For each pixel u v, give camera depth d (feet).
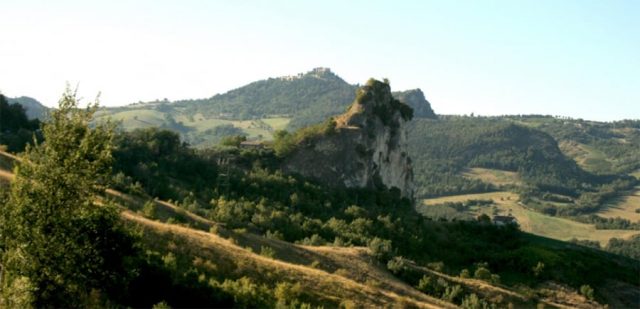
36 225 95.20
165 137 529.45
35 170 98.84
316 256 317.22
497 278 383.86
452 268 413.80
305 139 581.12
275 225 387.34
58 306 98.17
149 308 138.82
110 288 119.75
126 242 107.14
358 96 620.49
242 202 423.23
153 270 151.94
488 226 513.86
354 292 224.94
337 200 513.45
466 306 310.45
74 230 97.35
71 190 98.63
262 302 168.45
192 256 202.28
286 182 507.30
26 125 453.17
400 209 539.70
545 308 355.77
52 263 95.04
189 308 150.51
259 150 581.12
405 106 654.12
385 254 361.10
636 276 442.50
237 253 221.87
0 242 95.66
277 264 227.20
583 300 390.42
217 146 626.23
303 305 172.65
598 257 470.80
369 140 586.86
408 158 650.02
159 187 402.31
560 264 435.53
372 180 578.25
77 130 103.45
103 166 102.78
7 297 93.30
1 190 102.06
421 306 234.38
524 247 464.24
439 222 526.57
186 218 309.01
